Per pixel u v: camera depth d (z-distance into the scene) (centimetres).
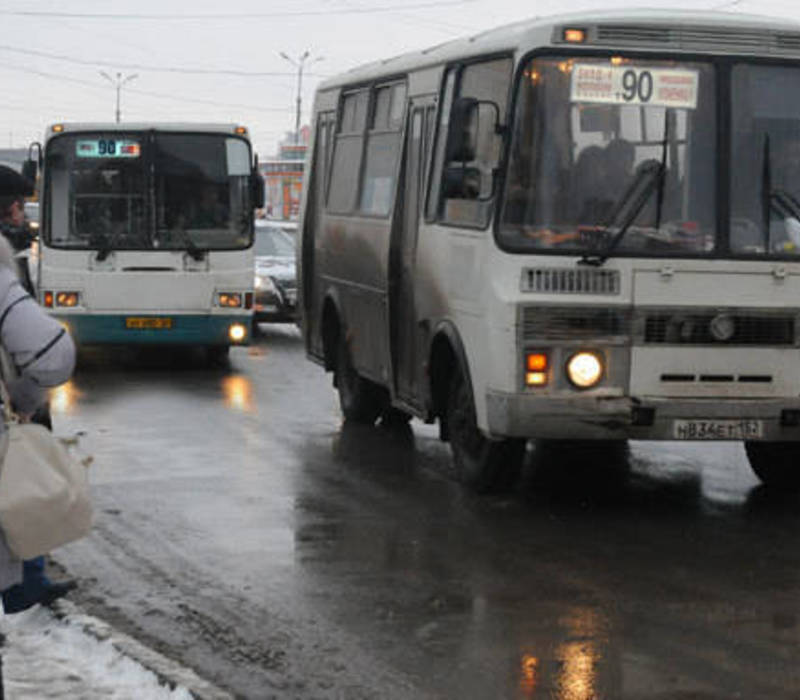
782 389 1297
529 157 1295
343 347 1877
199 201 2538
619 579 1090
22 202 719
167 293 2523
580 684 847
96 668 866
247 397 2158
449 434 1493
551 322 1273
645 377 1280
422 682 852
